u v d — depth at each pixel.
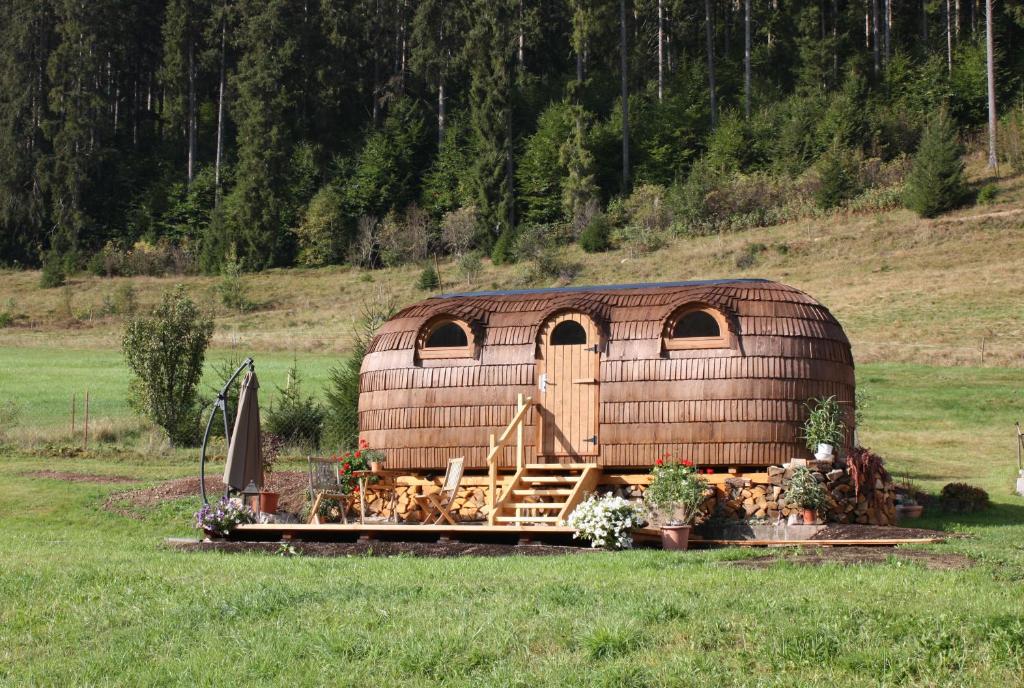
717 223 81.94
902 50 102.38
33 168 103.62
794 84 106.12
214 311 78.50
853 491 17.75
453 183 97.31
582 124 94.31
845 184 80.44
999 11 99.31
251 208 94.56
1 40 109.94
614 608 10.10
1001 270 62.75
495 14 100.94
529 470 19.31
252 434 17.59
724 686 8.18
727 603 10.07
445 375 19.97
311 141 106.38
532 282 77.69
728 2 114.19
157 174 110.31
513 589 11.28
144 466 30.27
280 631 10.20
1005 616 8.98
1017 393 42.50
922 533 16.16
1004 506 23.45
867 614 9.44
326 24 108.94
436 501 18.11
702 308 18.72
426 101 107.88
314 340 63.09
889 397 42.44
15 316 79.31
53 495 24.16
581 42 101.19
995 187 74.75
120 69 113.75
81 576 12.79
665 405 18.56
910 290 61.75
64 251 99.31
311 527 16.91
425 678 8.81
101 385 47.56
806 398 18.31
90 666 9.56
